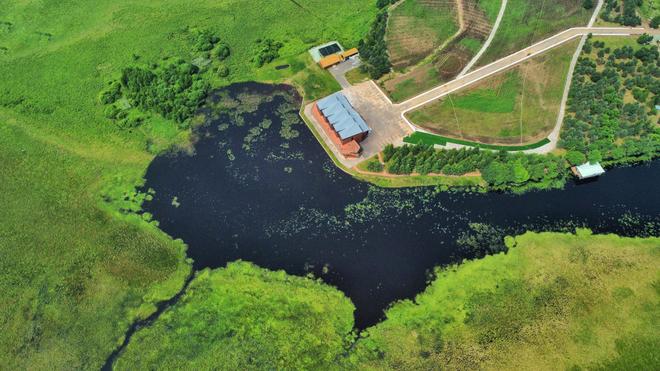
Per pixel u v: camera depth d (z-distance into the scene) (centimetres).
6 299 7250
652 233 8025
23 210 8331
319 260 7744
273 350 6775
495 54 10662
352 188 8644
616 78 9744
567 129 9225
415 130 9356
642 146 8800
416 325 7019
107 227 8131
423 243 7938
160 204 8488
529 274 7500
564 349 6725
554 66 10350
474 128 9369
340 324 7044
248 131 9544
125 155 9181
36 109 9912
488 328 6938
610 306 7119
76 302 7250
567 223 8156
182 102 9819
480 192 8531
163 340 6894
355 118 9094
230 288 7425
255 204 8462
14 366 6644
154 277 7544
